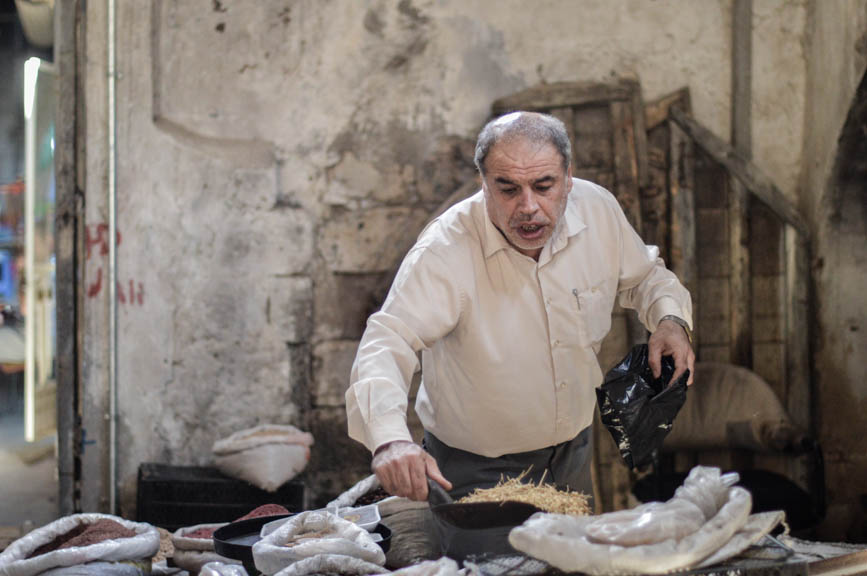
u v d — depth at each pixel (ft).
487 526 6.39
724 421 15.31
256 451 15.10
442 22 16.11
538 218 7.37
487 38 16.11
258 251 16.29
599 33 16.10
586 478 9.14
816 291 15.90
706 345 16.16
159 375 16.46
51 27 29.07
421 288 7.93
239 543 7.63
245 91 16.29
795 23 16.08
